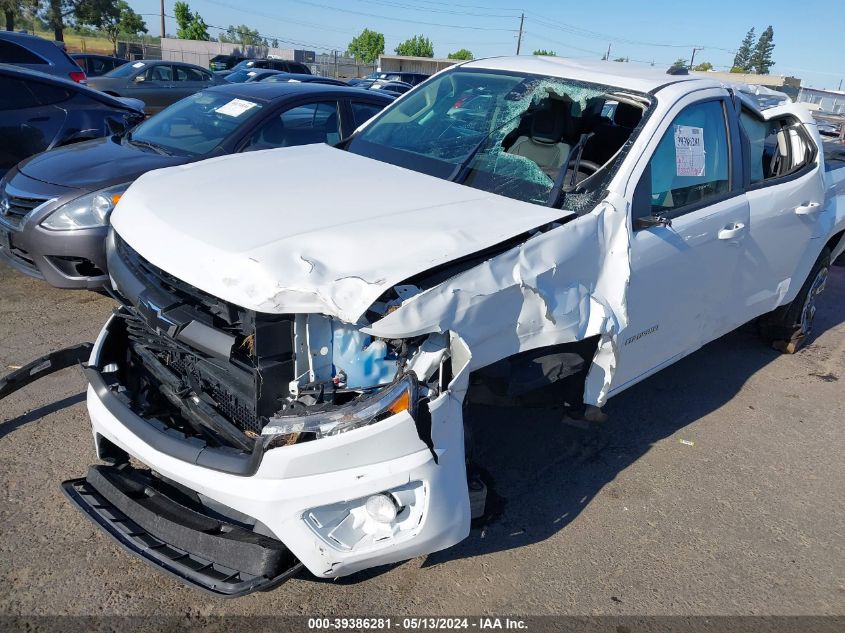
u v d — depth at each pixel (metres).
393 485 2.19
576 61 4.12
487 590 2.75
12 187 4.76
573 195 3.09
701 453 3.92
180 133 5.55
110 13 46.28
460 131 3.71
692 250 3.46
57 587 2.56
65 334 4.51
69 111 6.71
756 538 3.25
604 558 3.00
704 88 3.71
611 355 2.87
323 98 5.97
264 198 2.80
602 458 3.76
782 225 4.26
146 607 2.52
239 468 2.20
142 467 2.98
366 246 2.39
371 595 2.67
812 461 3.97
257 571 2.18
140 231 2.65
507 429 3.93
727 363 5.19
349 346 2.29
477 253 2.48
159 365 2.75
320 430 2.13
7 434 3.41
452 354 2.29
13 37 10.19
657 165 3.32
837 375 5.14
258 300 2.17
